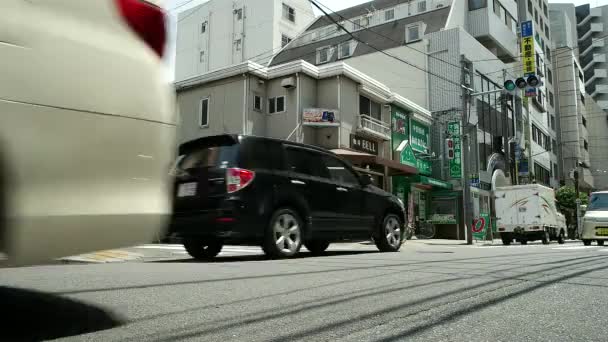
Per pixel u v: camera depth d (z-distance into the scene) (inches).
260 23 1585.9
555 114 1926.7
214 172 244.1
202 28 1748.3
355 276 174.6
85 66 82.4
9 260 75.5
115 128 85.2
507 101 1184.2
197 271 187.5
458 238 940.6
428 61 1018.7
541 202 765.3
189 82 831.7
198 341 87.0
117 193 85.1
